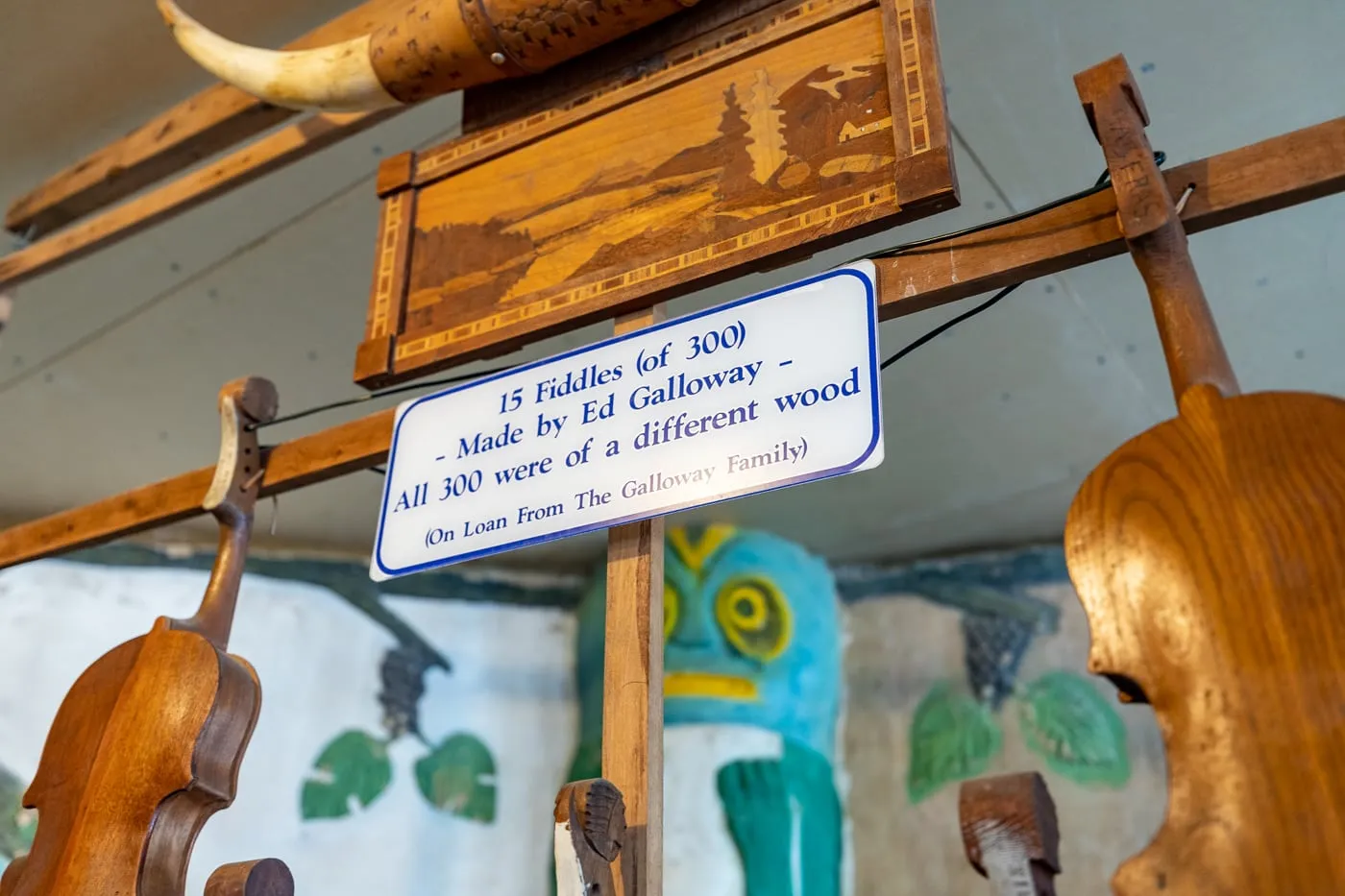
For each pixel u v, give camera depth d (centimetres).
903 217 159
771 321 165
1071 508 123
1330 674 102
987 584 415
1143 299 309
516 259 196
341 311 329
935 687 405
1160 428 123
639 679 156
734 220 173
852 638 426
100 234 280
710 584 400
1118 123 145
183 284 320
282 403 367
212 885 146
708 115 184
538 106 206
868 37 173
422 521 185
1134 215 138
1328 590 105
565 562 438
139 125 289
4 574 382
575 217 192
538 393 184
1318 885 94
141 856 163
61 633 380
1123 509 120
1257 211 138
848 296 160
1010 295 310
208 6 259
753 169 175
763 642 393
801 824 367
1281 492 112
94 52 267
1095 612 116
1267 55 245
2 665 369
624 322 182
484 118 213
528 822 391
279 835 367
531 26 195
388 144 283
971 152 273
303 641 400
